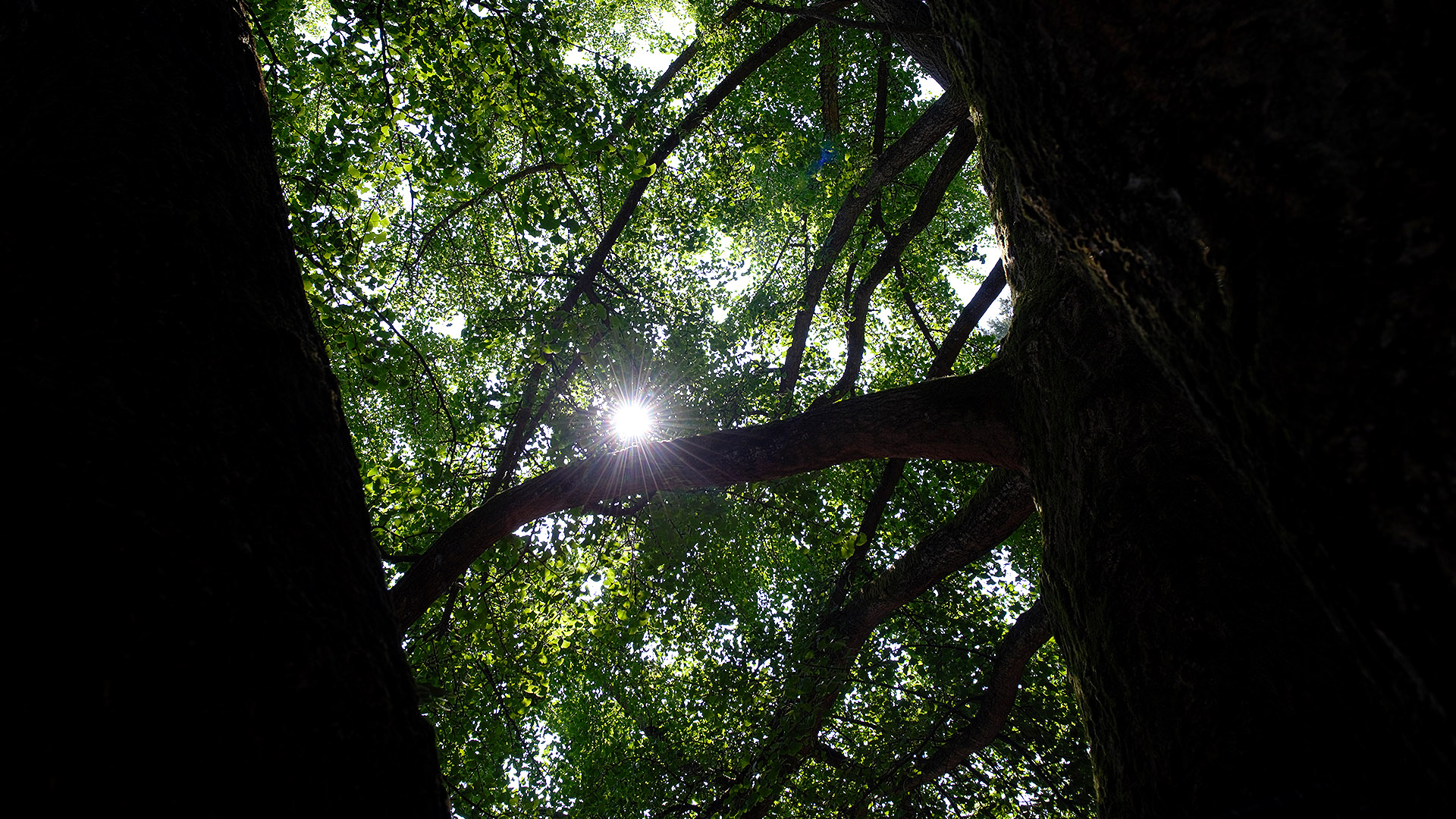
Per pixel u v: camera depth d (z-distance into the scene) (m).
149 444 1.07
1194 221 1.15
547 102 5.03
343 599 1.16
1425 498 0.87
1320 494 1.02
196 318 1.33
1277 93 1.00
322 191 4.66
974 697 7.31
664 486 4.13
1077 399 2.69
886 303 10.27
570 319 6.38
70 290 1.23
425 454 6.62
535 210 5.33
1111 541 2.27
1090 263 1.55
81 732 0.77
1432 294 0.87
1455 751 0.95
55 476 0.95
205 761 0.83
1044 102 1.36
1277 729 1.64
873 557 8.03
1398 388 0.89
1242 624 1.86
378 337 5.17
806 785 6.98
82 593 0.86
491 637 6.13
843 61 9.11
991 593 8.07
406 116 4.94
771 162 9.43
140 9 1.92
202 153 1.68
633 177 5.18
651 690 8.37
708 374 6.93
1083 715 2.41
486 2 4.75
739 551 7.36
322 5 9.12
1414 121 0.89
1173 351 1.36
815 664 5.90
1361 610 1.02
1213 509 2.13
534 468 6.68
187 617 0.92
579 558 6.45
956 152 7.23
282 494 1.21
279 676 0.96
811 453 3.80
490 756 6.93
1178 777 1.77
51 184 1.39
